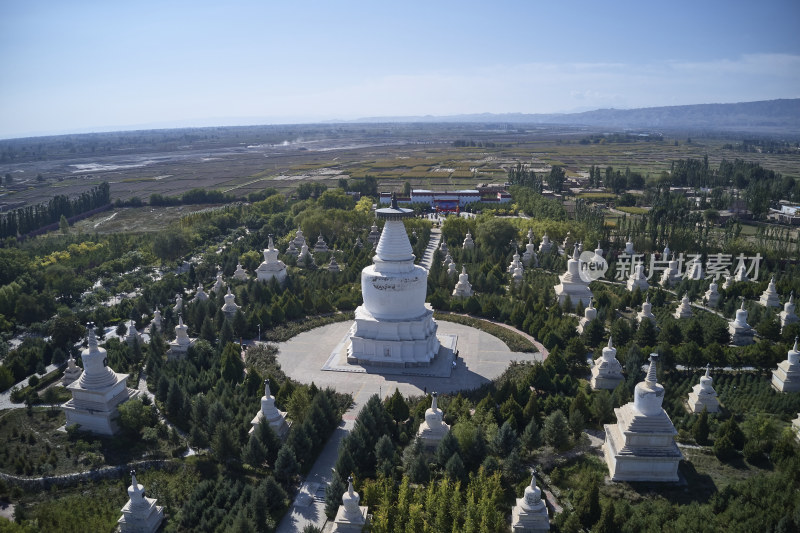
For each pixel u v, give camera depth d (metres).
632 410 55.78
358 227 172.75
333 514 50.44
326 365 81.69
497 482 50.75
